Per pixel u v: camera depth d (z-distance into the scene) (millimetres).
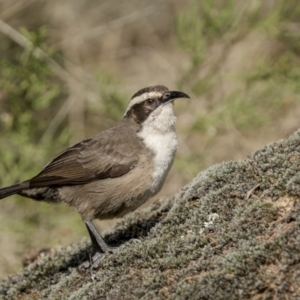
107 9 20328
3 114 16266
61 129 18281
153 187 8734
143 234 8312
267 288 6000
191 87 17281
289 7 16828
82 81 17078
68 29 18875
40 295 7844
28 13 18859
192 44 16578
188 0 20453
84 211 8852
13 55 18078
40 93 16875
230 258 6348
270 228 6672
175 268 6742
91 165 8742
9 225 15148
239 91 16750
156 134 8766
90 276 7672
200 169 16469
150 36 20312
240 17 16562
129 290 6695
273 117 16938
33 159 15969
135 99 9062
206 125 16500
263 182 7352
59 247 9898
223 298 6035
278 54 17703
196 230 7227
